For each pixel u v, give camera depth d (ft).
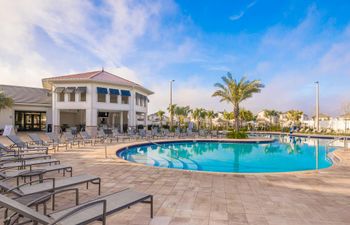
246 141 69.72
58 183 14.70
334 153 42.01
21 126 96.48
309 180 22.00
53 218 9.61
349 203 15.92
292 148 62.49
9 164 21.83
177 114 147.95
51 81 85.35
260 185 20.16
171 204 15.35
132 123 95.81
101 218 10.13
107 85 88.84
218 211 14.25
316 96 118.32
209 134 86.58
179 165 40.93
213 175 23.75
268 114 217.77
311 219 13.21
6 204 8.65
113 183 20.51
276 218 13.30
